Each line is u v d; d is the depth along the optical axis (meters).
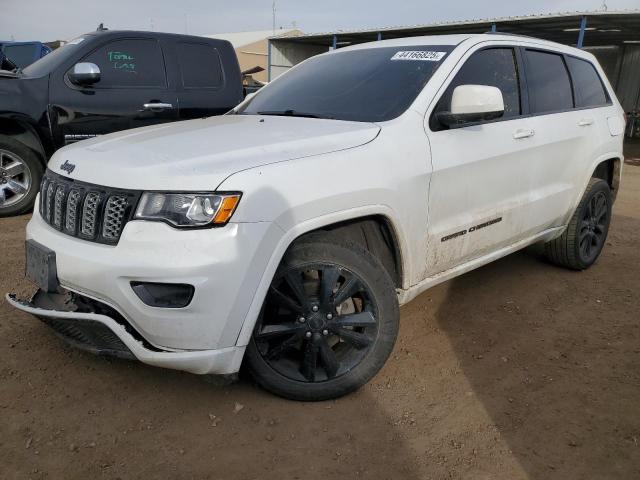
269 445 2.45
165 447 2.41
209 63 6.70
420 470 2.34
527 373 3.13
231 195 2.29
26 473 2.22
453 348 3.38
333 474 2.30
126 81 6.16
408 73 3.36
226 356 2.41
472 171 3.27
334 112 3.29
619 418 2.74
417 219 2.97
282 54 22.55
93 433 2.48
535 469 2.37
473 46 3.52
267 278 2.40
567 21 14.24
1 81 5.61
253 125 3.12
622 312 4.02
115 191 2.40
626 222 6.87
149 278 2.27
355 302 2.92
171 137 2.86
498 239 3.62
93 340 2.60
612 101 4.95
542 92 4.05
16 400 2.67
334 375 2.74
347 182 2.61
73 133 5.95
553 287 4.45
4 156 5.77
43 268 2.61
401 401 2.81
